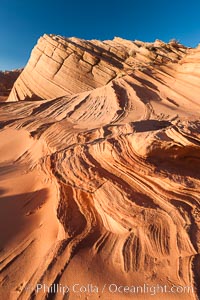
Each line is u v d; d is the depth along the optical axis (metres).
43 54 37.19
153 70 24.27
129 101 19.47
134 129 9.12
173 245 4.90
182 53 31.48
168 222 5.36
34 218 7.34
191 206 5.57
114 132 11.07
